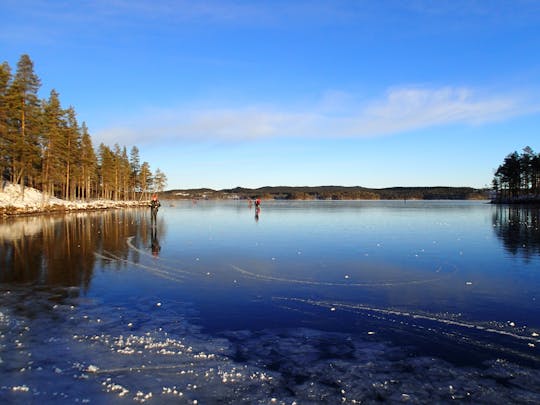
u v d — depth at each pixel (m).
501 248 21.97
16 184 60.25
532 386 6.20
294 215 58.69
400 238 27.16
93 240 25.53
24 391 5.95
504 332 8.65
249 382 6.33
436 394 5.96
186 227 36.66
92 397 5.80
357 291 12.43
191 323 9.27
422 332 8.66
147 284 13.30
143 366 6.87
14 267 16.09
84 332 8.55
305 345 7.91
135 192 144.62
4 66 50.09
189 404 5.64
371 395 5.93
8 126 48.88
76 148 73.19
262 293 12.16
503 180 106.00
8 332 8.51
